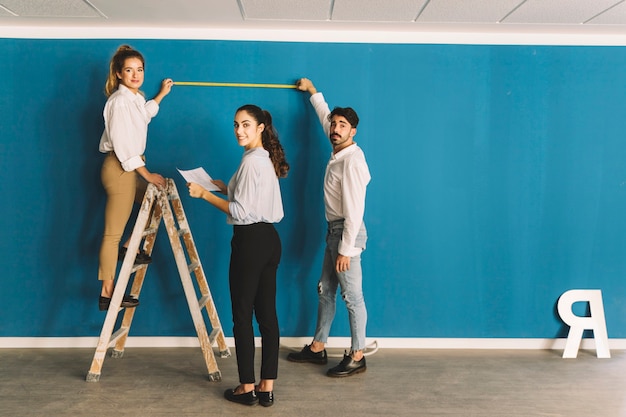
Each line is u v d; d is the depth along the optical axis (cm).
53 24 322
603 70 340
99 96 330
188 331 341
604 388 282
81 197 334
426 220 342
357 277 296
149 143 332
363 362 303
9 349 334
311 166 338
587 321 340
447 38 336
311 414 247
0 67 328
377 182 339
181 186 335
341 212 296
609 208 344
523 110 340
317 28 329
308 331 344
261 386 259
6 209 333
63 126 331
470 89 338
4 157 331
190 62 331
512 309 346
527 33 337
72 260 336
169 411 247
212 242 338
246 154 258
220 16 307
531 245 344
